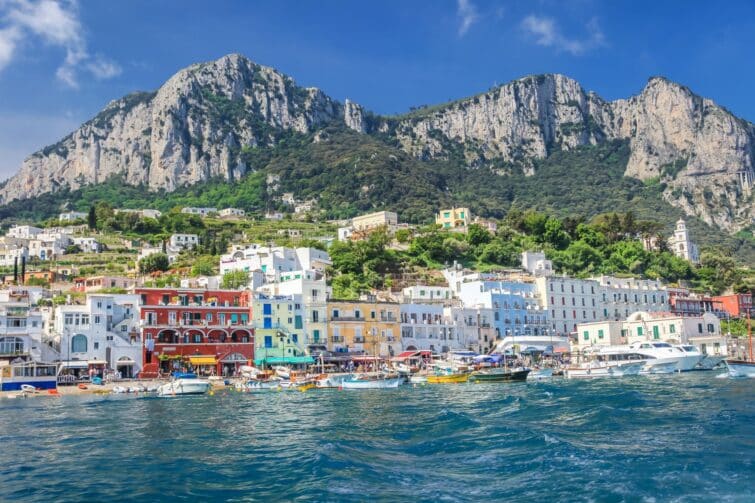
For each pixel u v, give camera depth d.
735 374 134.25
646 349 158.25
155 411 97.06
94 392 134.75
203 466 57.44
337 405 100.50
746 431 67.12
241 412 93.81
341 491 48.16
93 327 154.25
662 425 72.56
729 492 45.81
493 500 45.88
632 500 44.66
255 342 169.00
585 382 134.25
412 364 177.88
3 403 114.88
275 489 49.62
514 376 142.25
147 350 158.12
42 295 193.62
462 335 199.12
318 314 177.62
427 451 61.84
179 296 166.62
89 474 55.22
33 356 147.62
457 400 103.06
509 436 67.31
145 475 54.59
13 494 49.75
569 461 55.16
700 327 196.88
